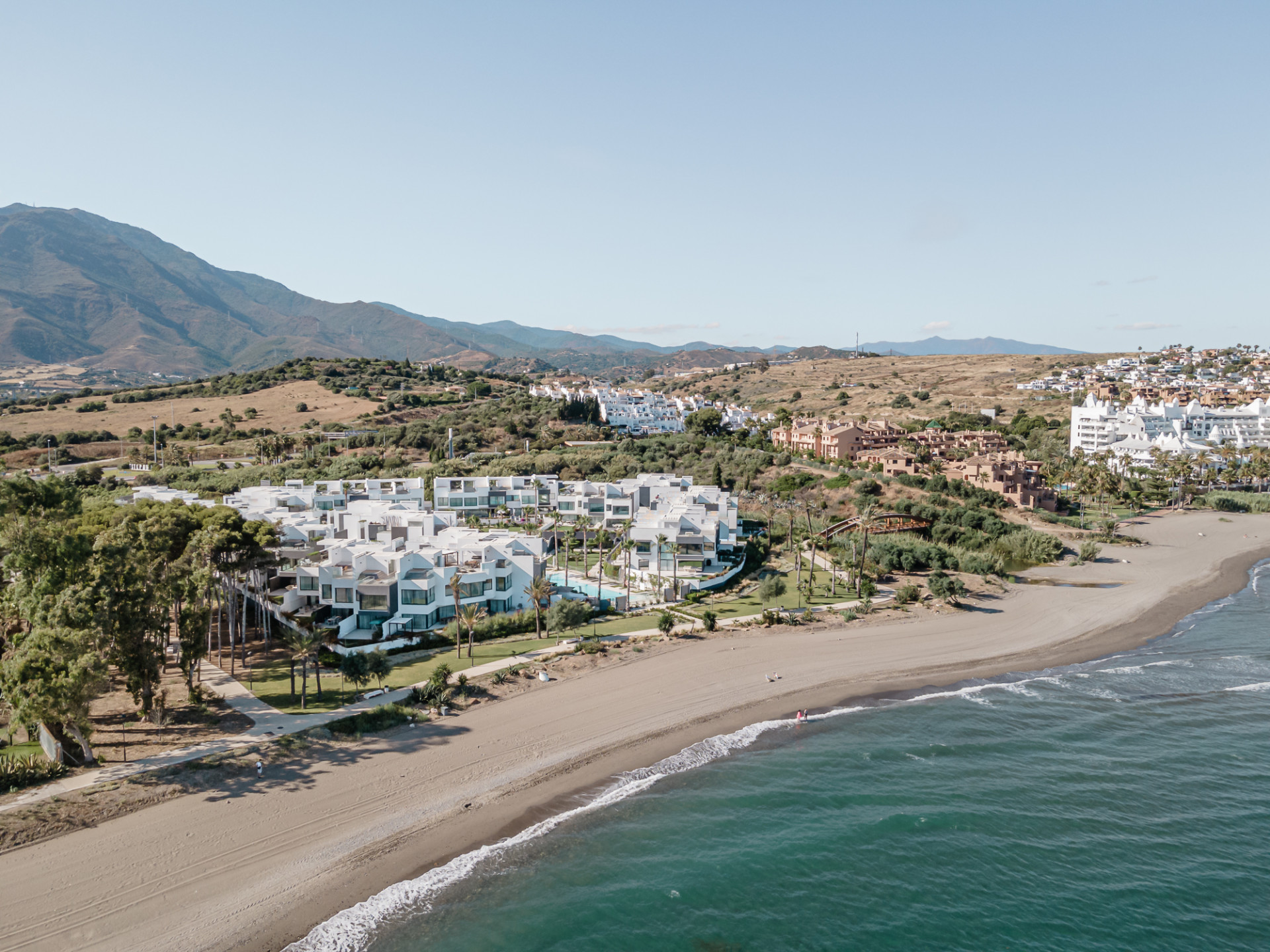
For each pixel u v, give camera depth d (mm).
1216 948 39969
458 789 54531
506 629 88312
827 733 64812
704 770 58375
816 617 95625
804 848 48375
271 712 64375
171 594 66688
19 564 57594
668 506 135250
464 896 43531
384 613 88250
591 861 47031
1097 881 45406
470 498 155875
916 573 121000
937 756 60812
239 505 136750
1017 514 161375
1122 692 73875
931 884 45125
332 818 50219
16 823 46812
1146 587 113875
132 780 52562
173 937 39594
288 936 40062
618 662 78500
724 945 40094
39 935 38969
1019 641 88938
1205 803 53594
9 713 61844
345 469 193750
